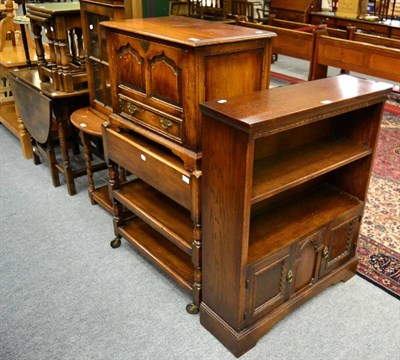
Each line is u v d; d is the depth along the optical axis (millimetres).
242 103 1431
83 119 2516
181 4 5137
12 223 2586
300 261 1771
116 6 2115
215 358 1688
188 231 1900
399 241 2410
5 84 3609
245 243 1469
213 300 1727
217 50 1486
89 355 1701
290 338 1776
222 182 1451
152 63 1644
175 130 1643
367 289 2055
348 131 1909
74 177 2889
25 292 2035
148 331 1818
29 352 1714
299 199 1975
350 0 5863
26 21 2971
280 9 6902
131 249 2371
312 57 4531
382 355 1700
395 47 4344
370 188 2980
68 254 2316
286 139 1775
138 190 2252
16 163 3373
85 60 2635
